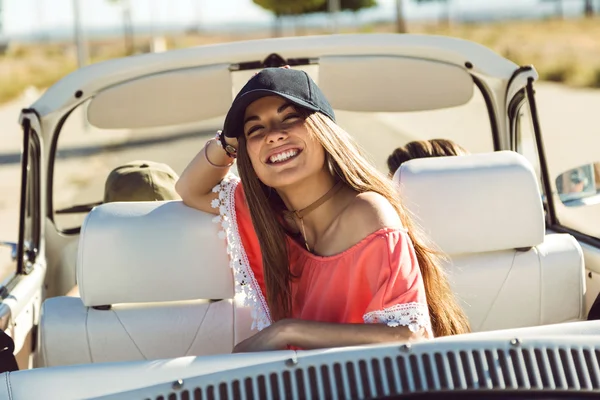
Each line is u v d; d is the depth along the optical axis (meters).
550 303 2.59
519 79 3.20
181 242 2.37
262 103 2.08
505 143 3.55
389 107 3.43
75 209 3.56
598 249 2.79
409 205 2.45
